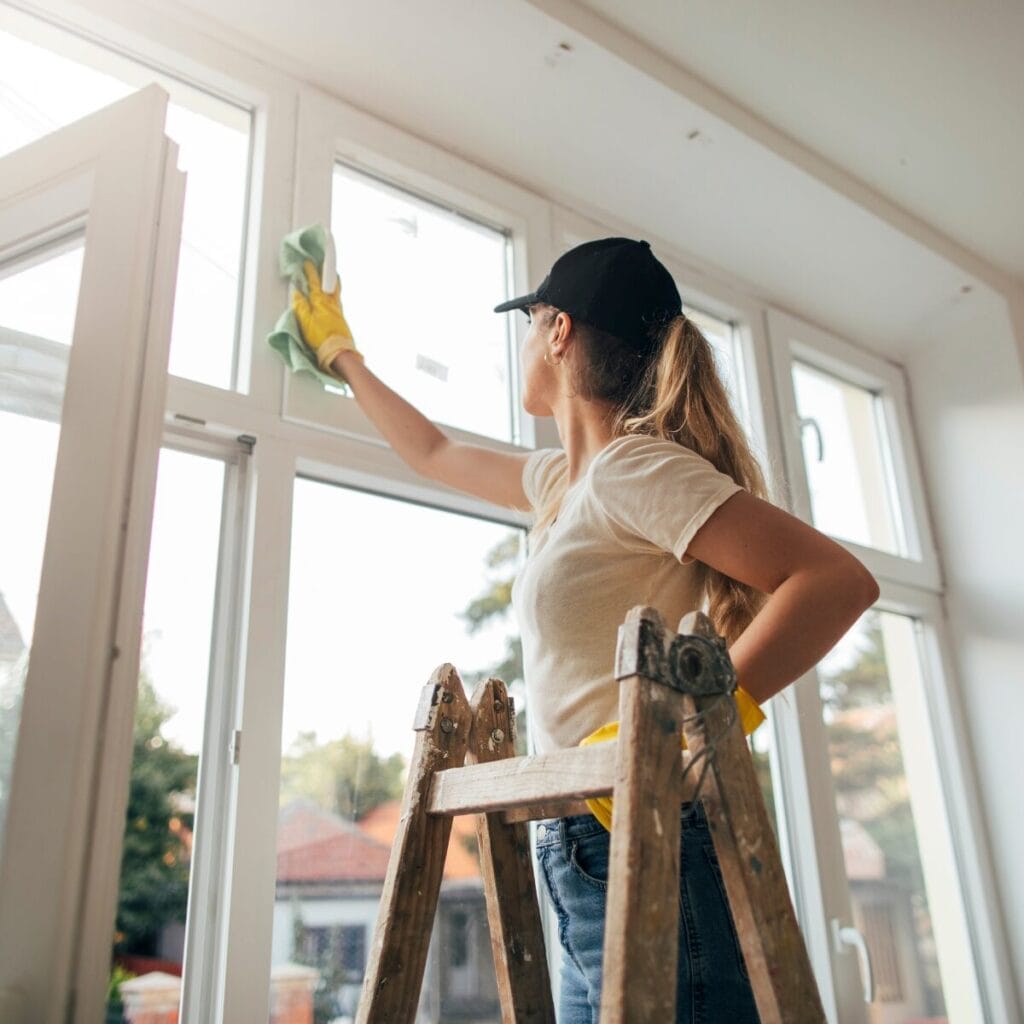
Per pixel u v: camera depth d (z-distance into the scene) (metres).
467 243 1.94
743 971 0.85
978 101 2.08
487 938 1.54
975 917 2.31
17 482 1.08
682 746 0.74
